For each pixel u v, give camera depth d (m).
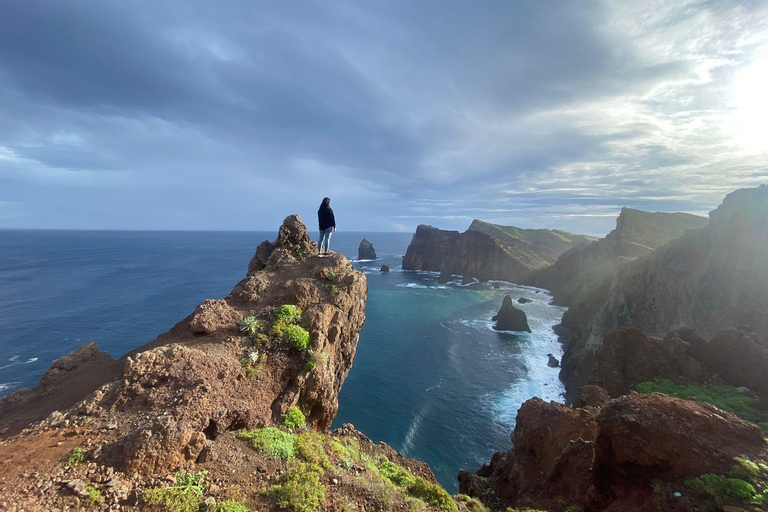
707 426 12.95
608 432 14.09
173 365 11.62
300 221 23.30
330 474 10.42
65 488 6.95
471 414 42.38
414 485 13.23
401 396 46.09
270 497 8.58
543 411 24.33
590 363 45.91
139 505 7.13
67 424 9.16
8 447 8.11
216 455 9.28
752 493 10.54
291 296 17.58
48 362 48.03
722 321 33.72
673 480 12.09
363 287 21.16
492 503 20.81
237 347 14.05
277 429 11.89
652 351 28.58
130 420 9.36
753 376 23.83
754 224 36.47
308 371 14.87
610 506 13.05
